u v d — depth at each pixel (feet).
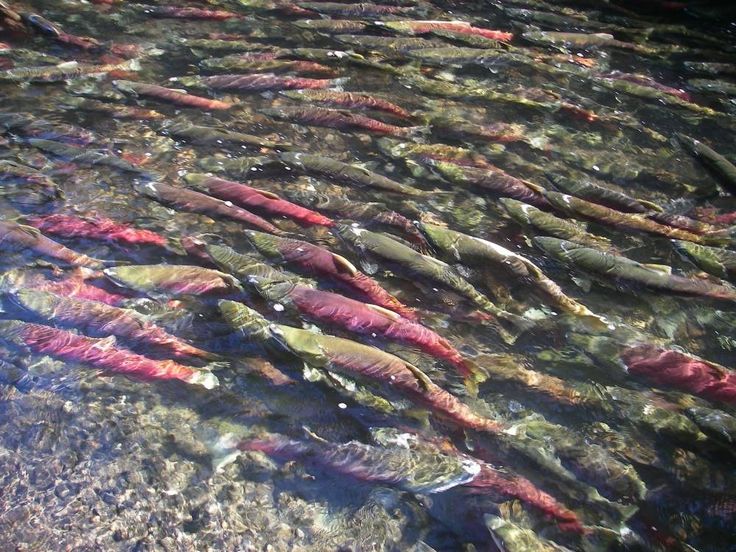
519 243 8.47
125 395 6.46
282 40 12.03
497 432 6.43
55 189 8.46
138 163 8.98
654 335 7.57
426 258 7.75
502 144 10.11
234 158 9.19
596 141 10.44
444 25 12.59
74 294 7.11
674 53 12.97
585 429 6.59
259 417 6.39
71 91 10.14
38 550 5.43
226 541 5.62
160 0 12.73
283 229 8.28
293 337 6.74
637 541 5.81
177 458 6.08
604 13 14.28
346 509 5.88
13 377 6.45
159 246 7.86
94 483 5.84
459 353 7.12
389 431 6.34
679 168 10.08
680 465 6.39
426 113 10.56
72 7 12.18
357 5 13.09
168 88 10.15
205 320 7.10
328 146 9.70
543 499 5.97
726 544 5.91
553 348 7.25
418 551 5.69
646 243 8.63
